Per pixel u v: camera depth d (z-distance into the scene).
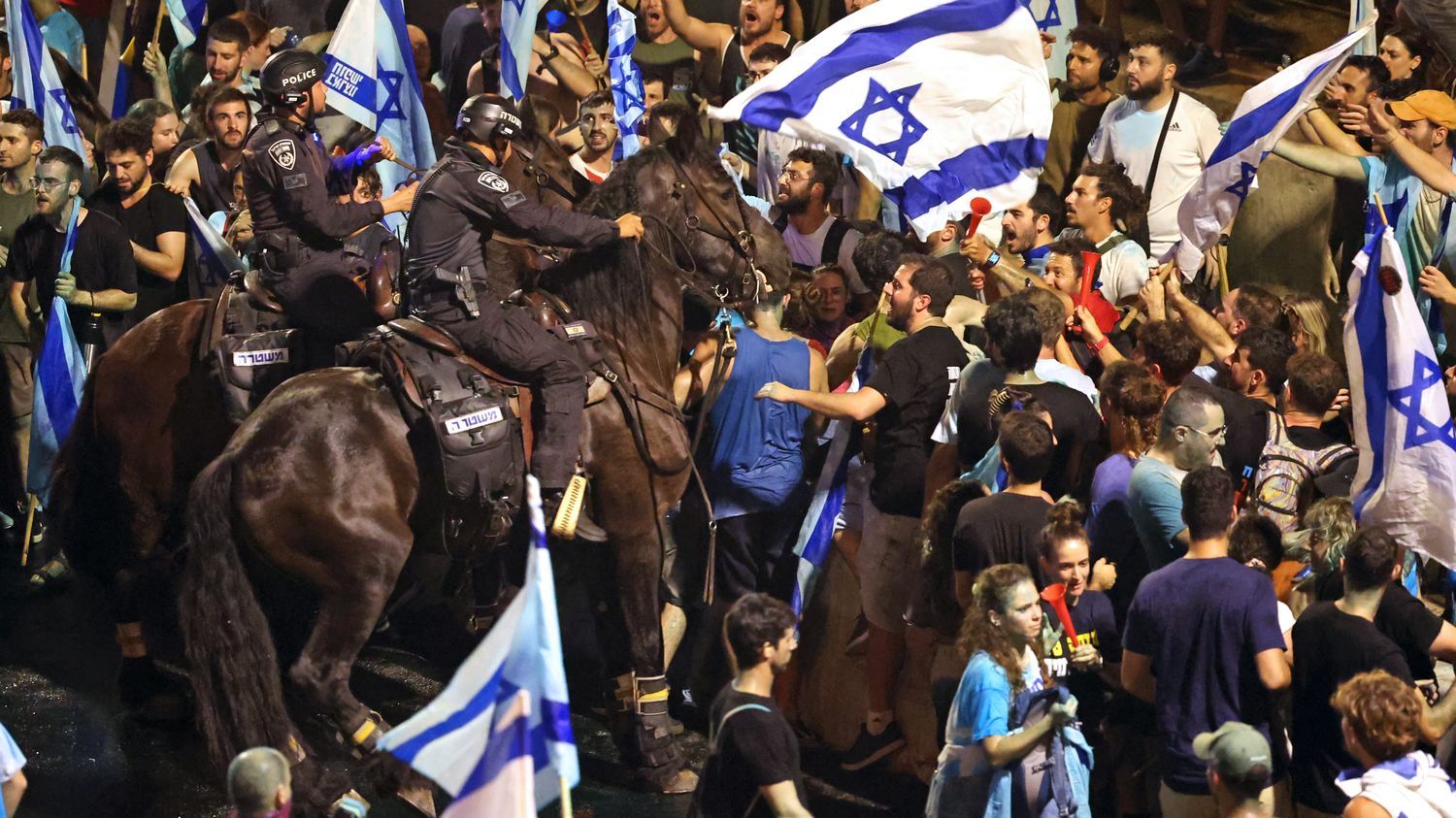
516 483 15.13
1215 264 22.34
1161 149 21.11
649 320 16.34
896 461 16.25
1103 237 18.92
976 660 12.09
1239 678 12.30
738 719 11.14
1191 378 15.69
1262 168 23.11
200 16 28.05
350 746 14.81
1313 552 13.70
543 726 9.49
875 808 15.77
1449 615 17.30
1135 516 14.16
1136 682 12.85
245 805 9.49
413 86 21.25
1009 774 11.95
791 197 19.98
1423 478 14.67
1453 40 19.64
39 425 20.72
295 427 14.36
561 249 16.25
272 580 14.98
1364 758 10.70
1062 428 15.26
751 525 17.94
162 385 16.77
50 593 21.20
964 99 16.98
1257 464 15.48
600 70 27.58
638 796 16.16
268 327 16.41
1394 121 18.92
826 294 18.98
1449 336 19.89
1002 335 15.30
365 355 15.00
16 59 23.19
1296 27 27.20
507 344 14.93
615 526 16.06
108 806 15.59
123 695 17.70
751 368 17.34
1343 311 22.14
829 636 17.44
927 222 17.11
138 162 21.19
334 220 15.29
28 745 16.89
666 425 16.22
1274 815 12.77
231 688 14.12
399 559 14.58
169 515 17.25
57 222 21.06
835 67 16.88
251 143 15.23
